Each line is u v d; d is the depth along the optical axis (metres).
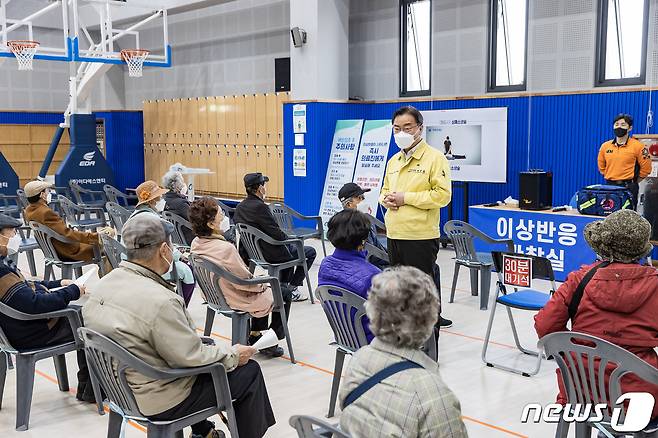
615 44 7.86
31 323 3.44
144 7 11.75
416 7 9.85
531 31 8.54
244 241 5.57
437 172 4.22
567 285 2.71
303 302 6.16
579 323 2.65
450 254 8.66
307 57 9.99
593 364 2.51
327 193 9.97
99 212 9.46
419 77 10.02
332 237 3.32
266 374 4.32
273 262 5.54
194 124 12.50
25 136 14.66
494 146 8.24
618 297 2.54
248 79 12.20
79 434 3.44
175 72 13.73
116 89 14.97
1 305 3.28
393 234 4.32
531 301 4.14
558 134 8.23
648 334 2.53
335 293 3.35
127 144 13.84
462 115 8.51
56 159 15.12
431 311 1.79
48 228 5.43
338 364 3.56
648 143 6.88
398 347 1.79
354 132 9.76
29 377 3.46
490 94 8.82
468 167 8.53
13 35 14.03
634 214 2.61
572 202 7.21
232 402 2.80
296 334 5.20
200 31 13.02
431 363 1.80
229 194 11.95
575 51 8.16
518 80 8.85
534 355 4.65
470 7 9.12
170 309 2.54
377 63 10.40
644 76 7.62
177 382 2.63
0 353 3.65
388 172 4.51
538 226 6.77
